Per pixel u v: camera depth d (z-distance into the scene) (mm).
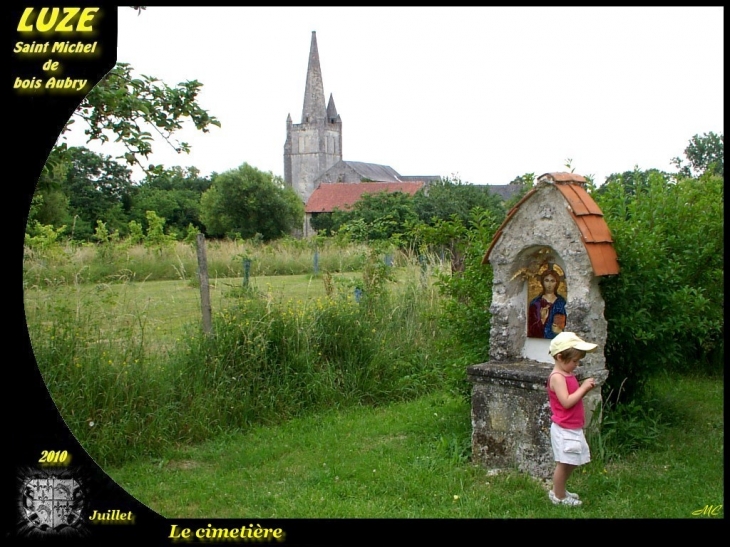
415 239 13062
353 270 21234
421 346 10289
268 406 8328
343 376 9172
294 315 9219
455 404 8672
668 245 8102
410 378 9570
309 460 7008
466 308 7590
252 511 5715
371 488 6160
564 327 6461
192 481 6523
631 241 6516
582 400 5961
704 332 7305
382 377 9531
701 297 6910
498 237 6680
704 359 10016
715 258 7969
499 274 6703
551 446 5969
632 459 6352
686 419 7613
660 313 6867
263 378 8539
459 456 6676
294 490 6234
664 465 6211
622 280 6473
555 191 6223
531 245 6441
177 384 7938
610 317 6684
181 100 7676
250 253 23922
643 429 6668
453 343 7871
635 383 7191
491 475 6207
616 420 6602
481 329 7484
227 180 53500
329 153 114000
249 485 6414
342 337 9461
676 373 9898
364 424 8164
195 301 12648
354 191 69375
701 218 8250
